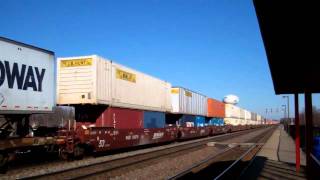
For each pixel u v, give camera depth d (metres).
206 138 43.44
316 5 4.68
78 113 21.77
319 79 10.41
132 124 24.89
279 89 13.38
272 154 21.61
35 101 15.09
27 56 14.70
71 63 21.11
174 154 22.20
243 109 79.06
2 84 13.40
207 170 15.68
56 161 17.83
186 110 37.81
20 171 14.23
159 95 30.52
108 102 21.53
